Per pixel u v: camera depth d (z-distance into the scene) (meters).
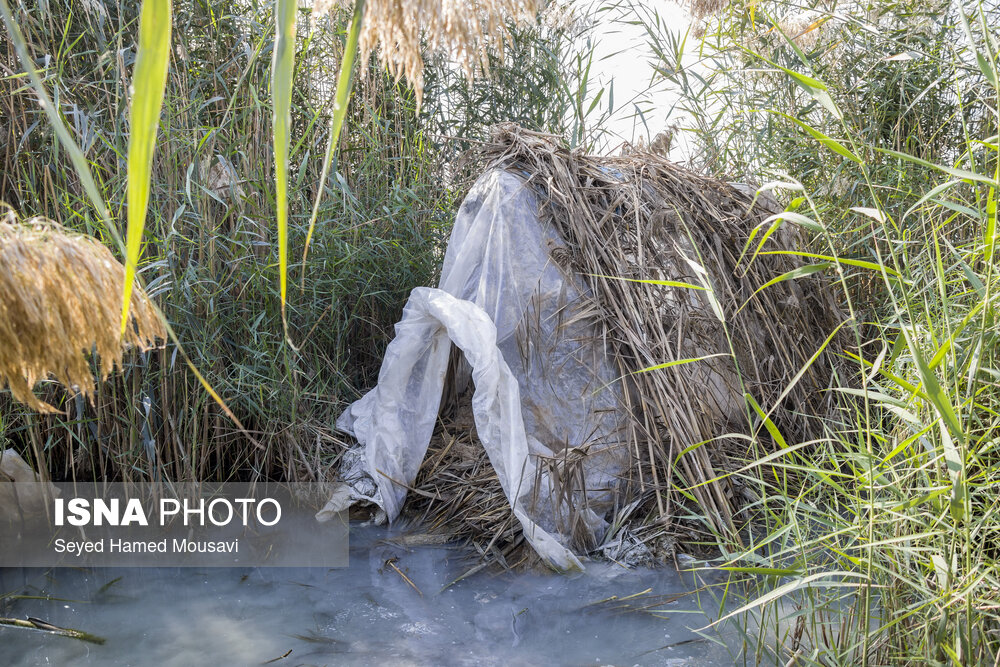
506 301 2.88
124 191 2.68
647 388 2.80
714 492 2.67
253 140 3.20
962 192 3.03
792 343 3.17
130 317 0.96
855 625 1.83
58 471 2.96
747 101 3.84
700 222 3.18
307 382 3.26
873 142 3.60
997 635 1.61
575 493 2.70
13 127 2.76
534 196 2.98
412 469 3.04
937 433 1.68
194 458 2.86
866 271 3.44
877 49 3.53
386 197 3.65
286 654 2.01
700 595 2.32
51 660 1.99
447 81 4.11
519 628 2.15
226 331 3.00
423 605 2.31
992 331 1.60
